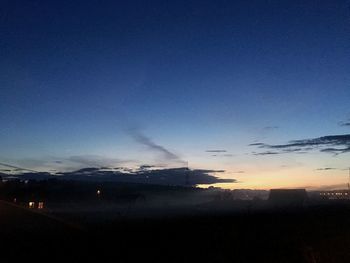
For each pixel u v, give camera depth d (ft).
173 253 75.31
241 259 73.92
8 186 196.75
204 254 75.46
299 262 73.36
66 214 130.62
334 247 84.38
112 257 70.38
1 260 63.52
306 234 103.24
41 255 68.33
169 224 112.47
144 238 87.51
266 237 96.27
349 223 129.08
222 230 104.06
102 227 96.94
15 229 84.99
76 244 77.00
